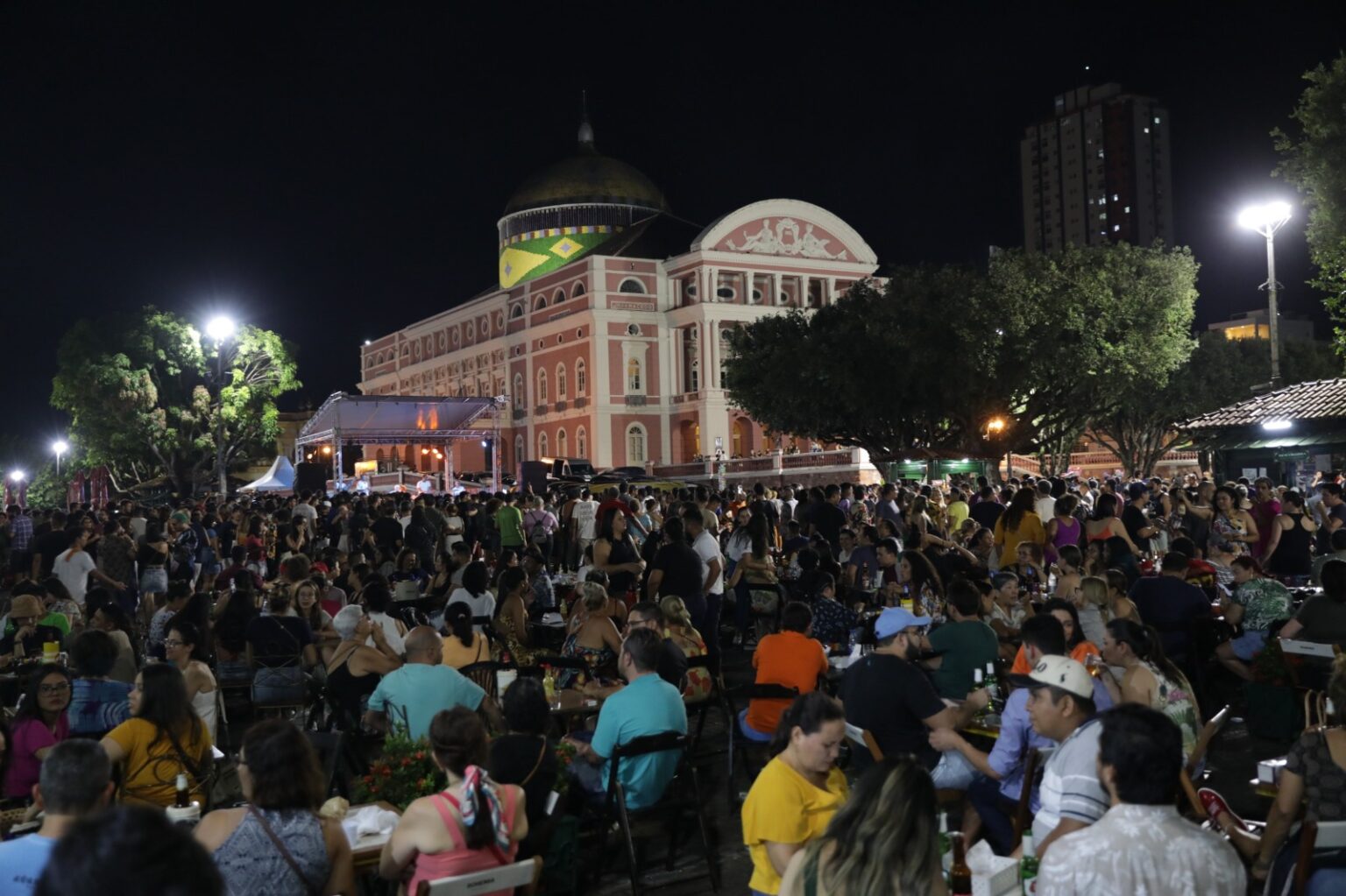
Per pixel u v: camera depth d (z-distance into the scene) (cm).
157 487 6469
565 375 7156
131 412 5803
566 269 7094
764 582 1582
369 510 2425
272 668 1141
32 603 1174
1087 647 781
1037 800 654
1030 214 15762
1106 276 3809
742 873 783
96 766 444
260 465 7019
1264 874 552
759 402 4484
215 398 6191
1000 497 2208
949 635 893
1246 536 1570
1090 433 5788
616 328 6862
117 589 1650
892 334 3856
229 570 1617
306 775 481
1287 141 2734
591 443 6838
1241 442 2703
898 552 1403
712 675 994
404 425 4606
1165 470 6109
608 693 948
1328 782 528
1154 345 3869
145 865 228
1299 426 2570
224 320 4434
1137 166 14550
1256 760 985
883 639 757
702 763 1048
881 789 400
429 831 513
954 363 3794
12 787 727
